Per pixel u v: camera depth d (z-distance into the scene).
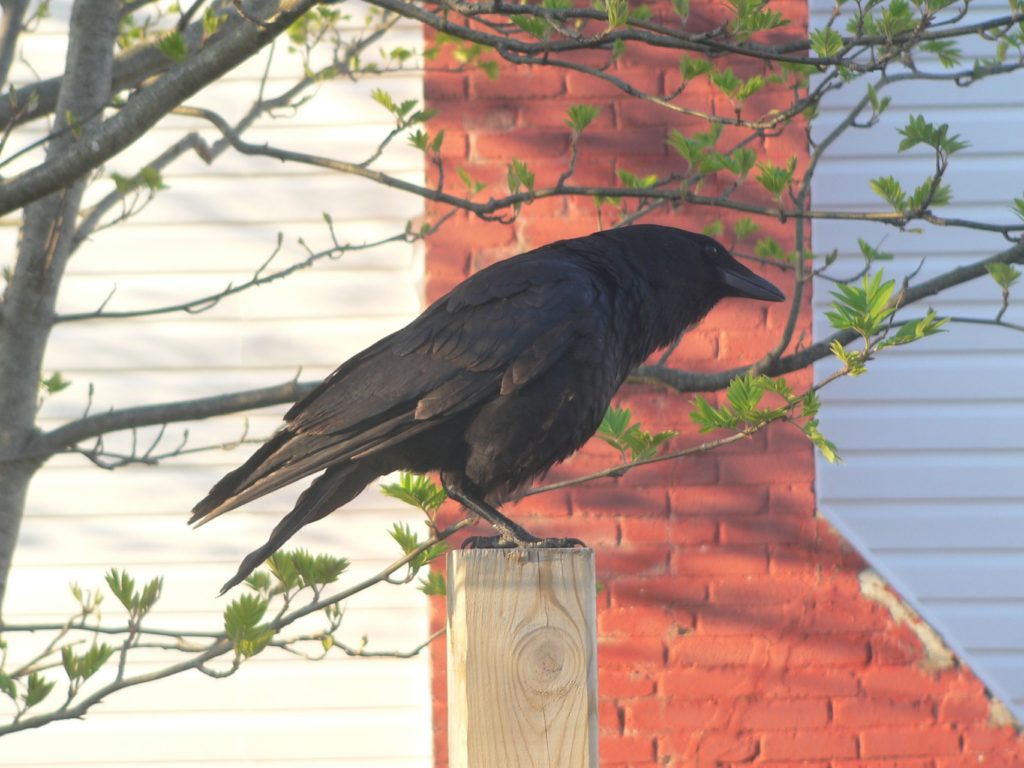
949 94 8.84
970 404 8.71
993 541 8.62
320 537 8.77
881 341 4.82
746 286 6.19
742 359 8.53
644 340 6.20
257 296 8.95
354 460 5.45
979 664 8.52
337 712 8.73
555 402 5.44
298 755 8.70
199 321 8.95
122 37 7.30
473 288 5.60
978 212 8.80
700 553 8.46
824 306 8.73
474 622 3.51
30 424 6.29
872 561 8.58
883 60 4.71
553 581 3.53
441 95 8.78
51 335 8.89
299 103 7.45
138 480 8.84
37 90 5.93
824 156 8.77
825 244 8.77
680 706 8.38
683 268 6.16
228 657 8.76
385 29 7.84
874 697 8.38
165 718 8.72
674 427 8.49
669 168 8.64
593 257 5.97
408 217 8.97
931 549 8.63
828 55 5.17
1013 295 8.77
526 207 8.67
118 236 8.98
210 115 6.10
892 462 8.68
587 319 5.52
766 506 8.48
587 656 3.51
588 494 8.48
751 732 8.36
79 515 8.80
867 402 8.70
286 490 8.85
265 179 9.02
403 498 5.21
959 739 8.34
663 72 8.66
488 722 3.46
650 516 8.48
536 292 5.54
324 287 8.95
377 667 8.72
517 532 5.38
